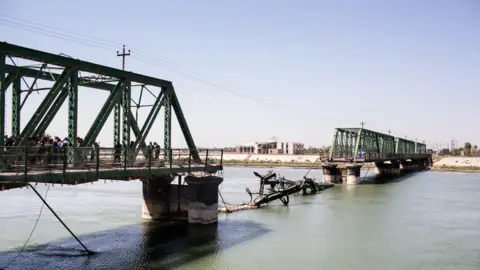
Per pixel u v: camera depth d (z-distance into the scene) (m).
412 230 31.69
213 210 31.70
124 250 24.17
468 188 65.25
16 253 23.33
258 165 148.50
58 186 63.06
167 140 27.89
